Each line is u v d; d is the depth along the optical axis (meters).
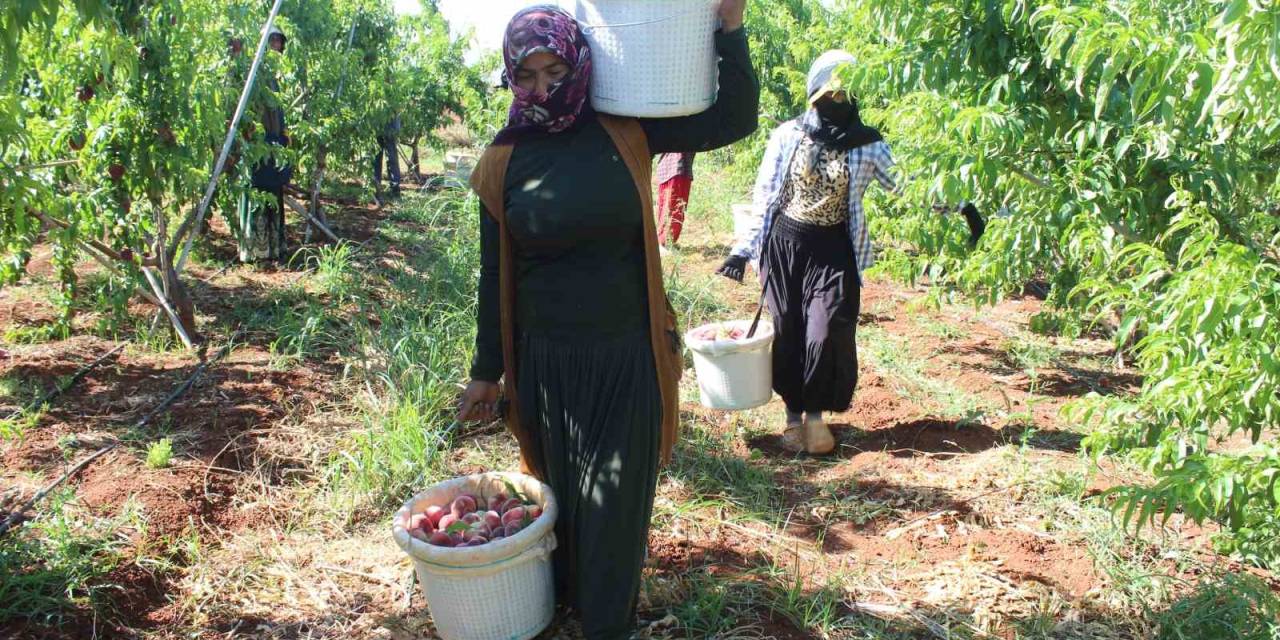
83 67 4.88
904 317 6.59
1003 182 3.60
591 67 2.56
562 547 2.94
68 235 4.92
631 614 2.80
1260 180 3.66
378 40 10.04
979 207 5.02
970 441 4.48
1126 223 3.66
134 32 5.11
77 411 4.58
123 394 4.82
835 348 4.20
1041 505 3.73
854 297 4.23
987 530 3.60
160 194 5.46
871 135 4.05
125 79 5.04
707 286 7.00
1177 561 3.30
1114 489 2.61
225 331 5.87
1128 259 3.01
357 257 8.03
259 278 7.23
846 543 3.57
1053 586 3.21
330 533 3.63
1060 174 3.75
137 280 5.52
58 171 5.17
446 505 2.99
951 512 3.72
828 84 4.01
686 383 5.25
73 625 2.92
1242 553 3.15
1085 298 4.87
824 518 3.77
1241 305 2.37
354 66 9.19
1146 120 3.46
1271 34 1.97
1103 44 2.78
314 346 5.71
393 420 4.22
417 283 6.73
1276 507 2.57
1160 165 3.58
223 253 7.91
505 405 2.94
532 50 2.44
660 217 8.28
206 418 4.56
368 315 6.25
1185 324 2.54
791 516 3.79
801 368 4.35
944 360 5.66
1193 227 3.43
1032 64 3.68
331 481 3.97
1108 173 3.53
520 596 2.74
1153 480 3.91
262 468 4.12
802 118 4.24
